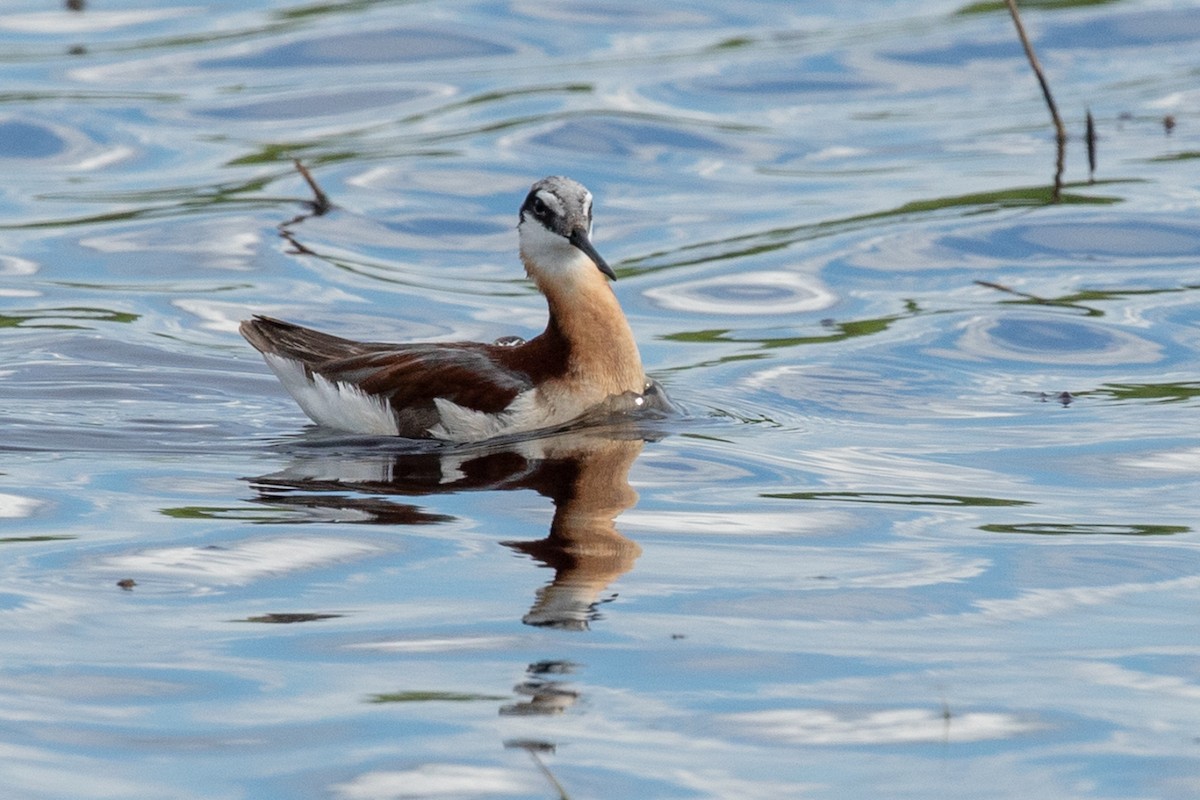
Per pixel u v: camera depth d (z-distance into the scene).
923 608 10.47
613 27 29.30
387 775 8.34
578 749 8.62
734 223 21.31
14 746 8.67
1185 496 12.63
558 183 15.31
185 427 14.88
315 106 25.59
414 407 14.70
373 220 21.55
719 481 13.11
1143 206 20.89
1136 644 9.91
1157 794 8.16
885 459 13.72
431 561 11.24
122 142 24.12
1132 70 26.50
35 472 13.37
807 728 8.88
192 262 20.05
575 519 12.17
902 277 19.31
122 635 10.05
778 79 26.58
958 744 8.68
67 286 19.20
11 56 27.52
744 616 10.32
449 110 25.34
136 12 30.06
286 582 10.88
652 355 17.19
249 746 8.66
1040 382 15.98
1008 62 27.14
